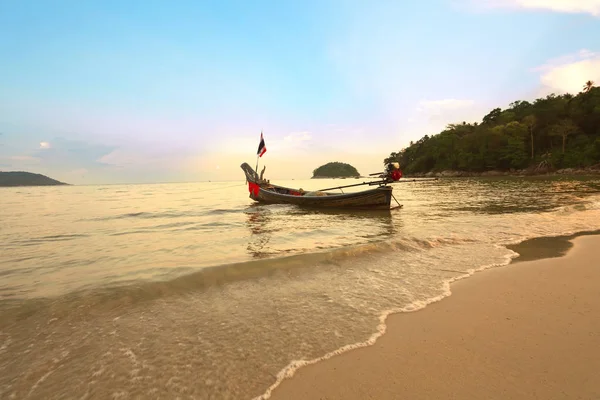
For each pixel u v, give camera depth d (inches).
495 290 167.3
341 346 116.3
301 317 140.7
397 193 1205.7
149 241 345.7
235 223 482.9
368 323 134.3
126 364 106.4
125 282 190.2
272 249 292.7
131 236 380.5
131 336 125.0
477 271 202.7
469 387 90.6
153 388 94.1
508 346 111.7
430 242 282.7
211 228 437.4
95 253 290.2
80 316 142.9
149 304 155.8
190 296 165.6
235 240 341.4
